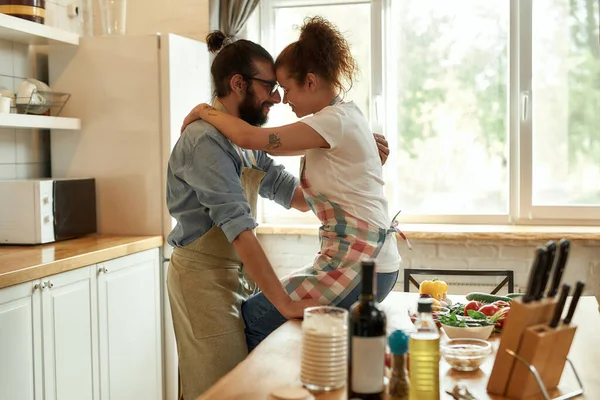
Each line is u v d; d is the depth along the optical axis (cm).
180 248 235
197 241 230
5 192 330
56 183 340
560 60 421
